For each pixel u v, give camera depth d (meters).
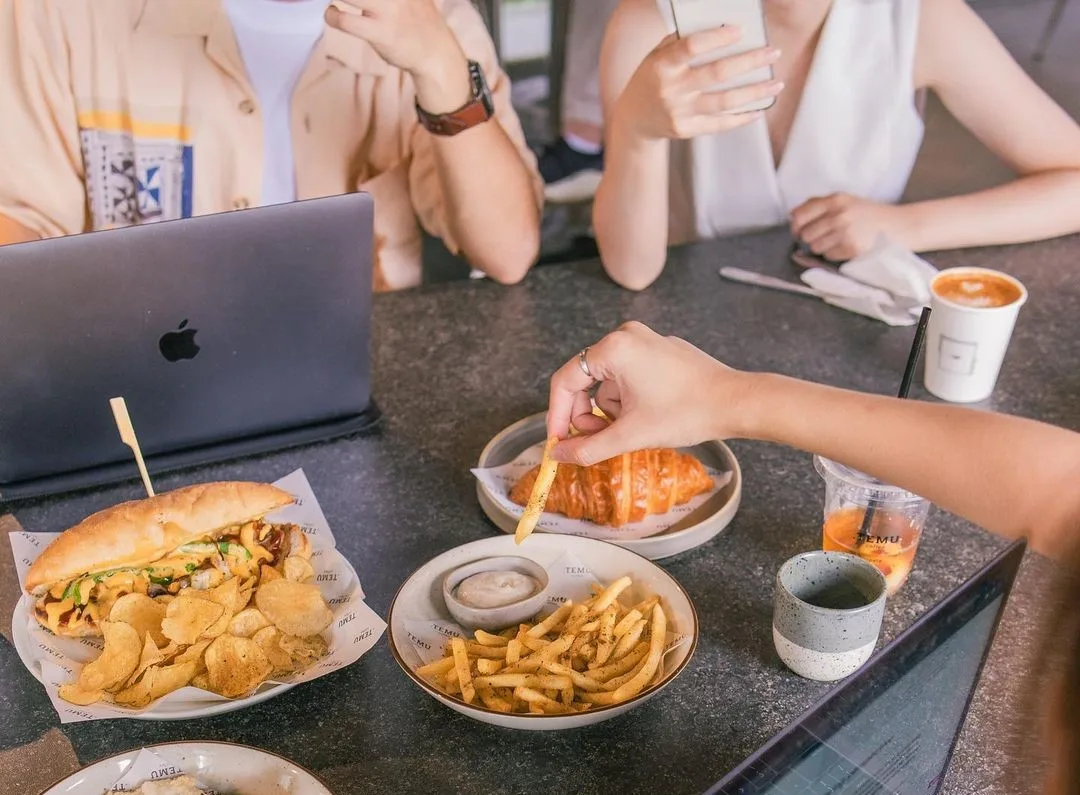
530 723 0.88
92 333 1.16
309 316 1.26
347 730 0.93
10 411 1.18
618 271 1.82
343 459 1.34
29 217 2.08
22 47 1.97
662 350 1.07
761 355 1.58
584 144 3.25
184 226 1.13
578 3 3.09
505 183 1.91
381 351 1.61
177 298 1.17
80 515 1.23
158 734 0.93
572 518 1.21
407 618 1.01
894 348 1.61
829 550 1.04
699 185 2.24
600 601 0.98
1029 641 0.98
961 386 1.43
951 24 2.15
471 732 0.93
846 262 1.88
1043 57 3.19
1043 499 0.85
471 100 1.84
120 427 1.05
